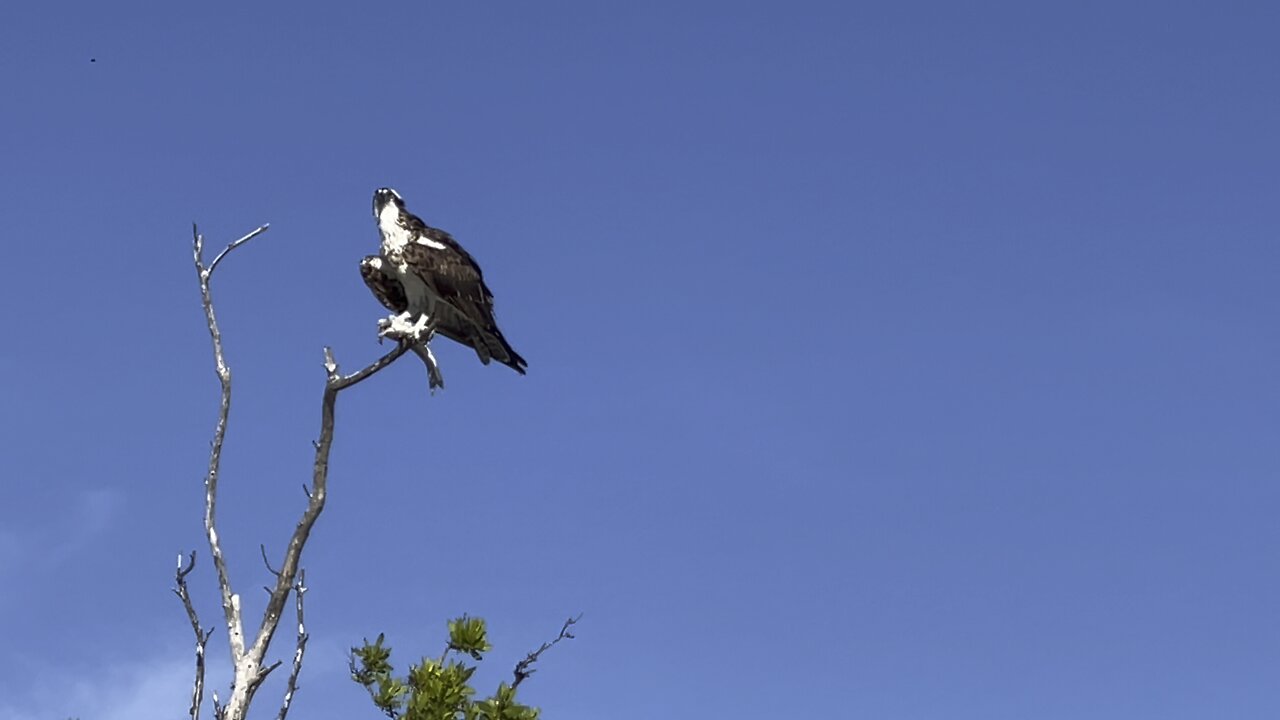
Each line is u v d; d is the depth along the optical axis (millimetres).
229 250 13430
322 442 13016
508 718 13156
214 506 13062
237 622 12711
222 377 13242
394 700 13414
